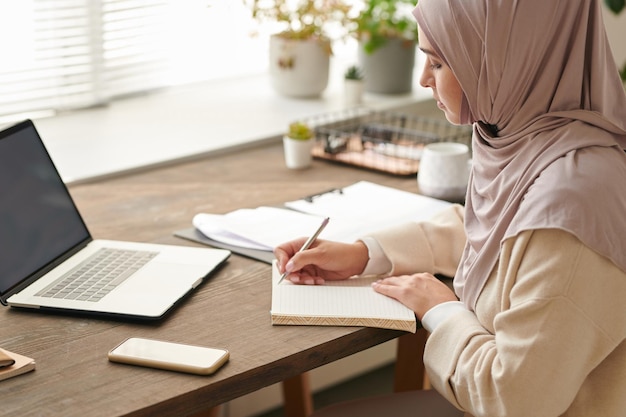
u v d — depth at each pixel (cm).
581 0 124
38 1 232
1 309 136
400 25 273
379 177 203
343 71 305
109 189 194
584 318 114
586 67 127
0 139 145
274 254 153
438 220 158
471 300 131
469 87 129
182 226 171
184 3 263
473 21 125
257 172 207
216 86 284
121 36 252
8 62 229
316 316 131
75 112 249
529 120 128
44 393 112
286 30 262
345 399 256
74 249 154
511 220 125
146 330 129
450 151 192
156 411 110
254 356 122
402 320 131
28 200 147
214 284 145
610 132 126
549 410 115
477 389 120
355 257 147
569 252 113
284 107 261
